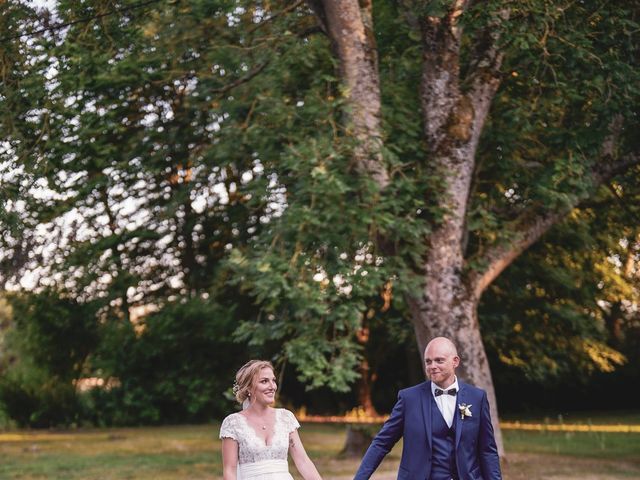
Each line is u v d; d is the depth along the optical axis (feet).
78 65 51.55
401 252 49.44
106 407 100.48
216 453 67.21
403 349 107.65
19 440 83.35
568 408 112.27
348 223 46.21
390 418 20.35
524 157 58.65
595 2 49.24
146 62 56.85
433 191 50.44
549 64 48.24
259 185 49.60
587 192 52.34
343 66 51.08
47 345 99.91
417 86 57.31
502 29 47.88
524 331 74.33
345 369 46.93
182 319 98.78
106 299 95.25
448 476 19.47
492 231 54.34
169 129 62.85
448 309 51.24
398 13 57.67
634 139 56.85
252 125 50.78
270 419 20.29
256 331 49.80
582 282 76.28
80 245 69.41
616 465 53.72
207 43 56.54
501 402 112.16
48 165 52.37
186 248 97.55
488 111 55.93
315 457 61.21
